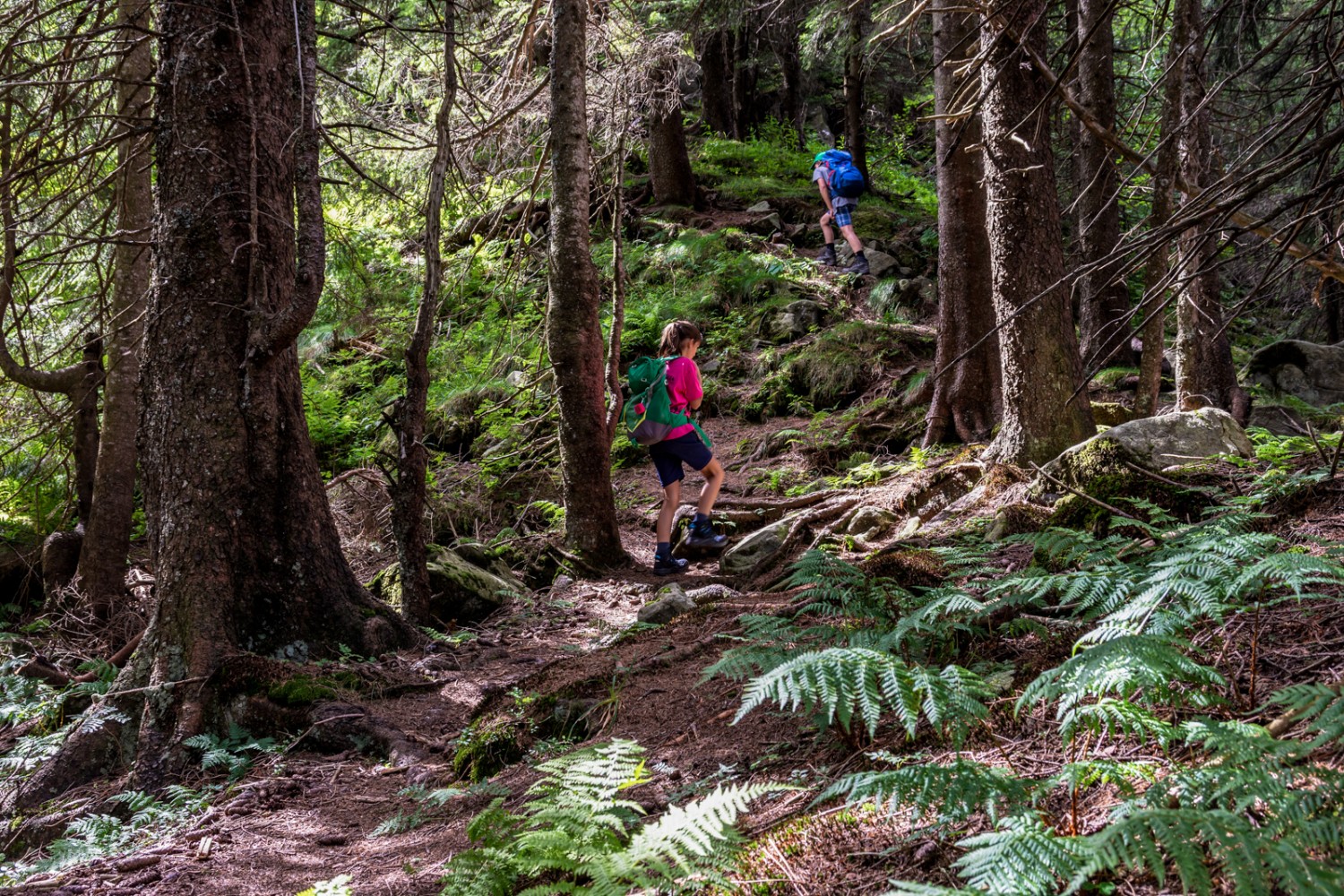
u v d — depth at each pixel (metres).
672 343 8.05
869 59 13.09
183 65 5.98
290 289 6.30
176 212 5.95
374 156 11.01
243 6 6.14
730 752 3.63
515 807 3.65
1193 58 4.44
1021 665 3.44
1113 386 9.39
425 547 7.21
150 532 5.92
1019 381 6.79
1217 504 4.57
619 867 2.36
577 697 4.62
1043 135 6.67
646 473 10.80
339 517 10.09
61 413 8.71
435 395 12.38
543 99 10.48
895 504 7.49
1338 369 9.67
